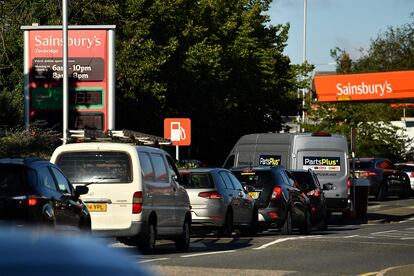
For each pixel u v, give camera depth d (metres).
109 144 40.06
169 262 37.06
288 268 35.25
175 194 43.78
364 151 143.00
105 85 72.06
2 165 30.81
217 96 115.25
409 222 77.06
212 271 33.28
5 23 93.56
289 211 57.06
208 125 117.19
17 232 7.64
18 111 80.69
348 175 71.56
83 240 7.33
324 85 104.56
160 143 62.38
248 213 54.97
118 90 96.38
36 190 30.81
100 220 39.34
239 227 54.38
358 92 103.06
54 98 72.31
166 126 71.56
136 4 98.38
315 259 39.44
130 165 39.62
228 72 111.44
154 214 41.16
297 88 141.12
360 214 79.88
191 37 107.50
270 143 72.19
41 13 93.81
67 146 40.09
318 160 71.50
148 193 40.28
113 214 39.41
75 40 72.12
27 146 62.84
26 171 30.81
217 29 118.31
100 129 72.00
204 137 119.75
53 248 6.89
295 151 71.25
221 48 109.62
